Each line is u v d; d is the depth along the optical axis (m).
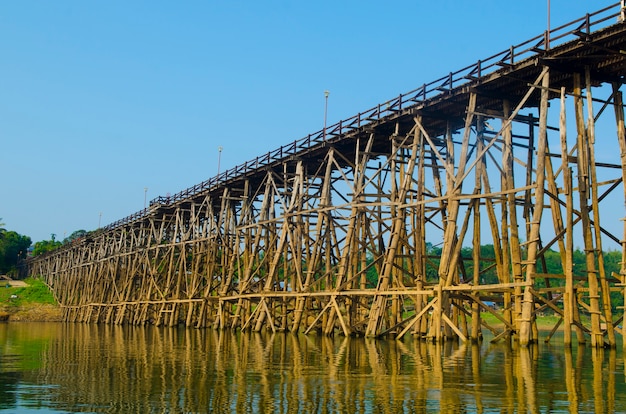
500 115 25.30
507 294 24.98
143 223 57.09
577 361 17.16
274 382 13.87
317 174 36.12
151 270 51.38
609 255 78.44
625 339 19.39
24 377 15.38
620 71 21.55
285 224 34.59
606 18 19.45
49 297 87.25
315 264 31.95
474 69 24.16
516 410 10.41
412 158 26.97
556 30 21.06
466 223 24.16
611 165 21.28
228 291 40.62
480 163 24.88
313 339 28.39
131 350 23.58
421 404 11.01
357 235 30.56
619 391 12.12
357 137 30.58
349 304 31.34
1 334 38.72
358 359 18.44
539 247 24.88
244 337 31.33
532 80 23.12
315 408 10.84
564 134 20.80
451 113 27.22
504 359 17.86
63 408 11.26
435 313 23.83
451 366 16.30
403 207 26.48
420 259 26.52
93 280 68.44
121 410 11.01
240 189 42.47
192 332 38.41
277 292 35.06
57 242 136.62
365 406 10.92
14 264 130.25
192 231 50.75
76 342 29.33
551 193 22.22
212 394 12.41
